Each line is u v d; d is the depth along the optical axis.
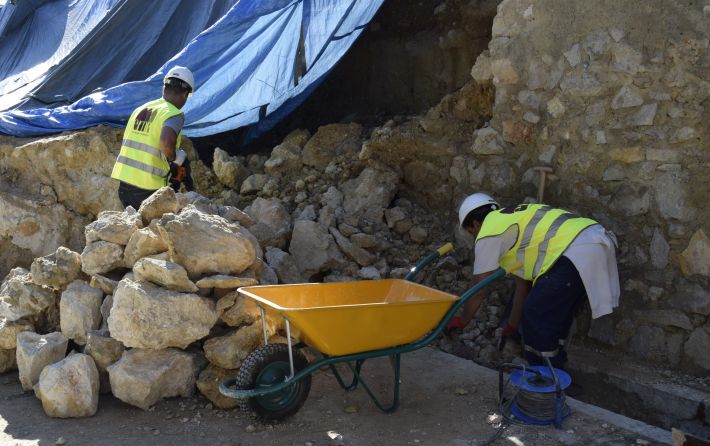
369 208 6.05
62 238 6.72
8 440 3.71
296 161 6.80
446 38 6.90
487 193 5.60
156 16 7.52
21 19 8.93
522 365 3.91
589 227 4.23
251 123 7.30
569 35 4.88
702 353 4.30
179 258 4.27
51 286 4.71
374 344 3.84
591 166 4.83
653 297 4.52
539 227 4.23
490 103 5.86
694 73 4.27
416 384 4.43
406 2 7.38
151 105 5.61
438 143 6.00
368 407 4.12
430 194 6.13
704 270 4.29
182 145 6.99
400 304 3.74
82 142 6.69
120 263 4.54
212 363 4.20
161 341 4.04
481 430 3.83
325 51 6.84
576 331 4.93
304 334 3.74
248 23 6.28
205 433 3.80
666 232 4.45
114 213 4.84
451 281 5.57
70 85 7.55
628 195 4.62
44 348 4.31
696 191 4.31
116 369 4.05
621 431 3.80
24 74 8.09
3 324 4.66
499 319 5.20
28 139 6.95
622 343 4.68
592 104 4.79
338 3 6.22
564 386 3.83
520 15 5.18
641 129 4.54
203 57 6.43
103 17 7.37
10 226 6.74
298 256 5.52
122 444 3.67
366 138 6.86
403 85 7.42
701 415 3.98
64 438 3.73
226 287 4.24
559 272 4.16
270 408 3.86
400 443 3.69
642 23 4.49
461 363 4.75
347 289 4.36
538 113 5.14
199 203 4.96
